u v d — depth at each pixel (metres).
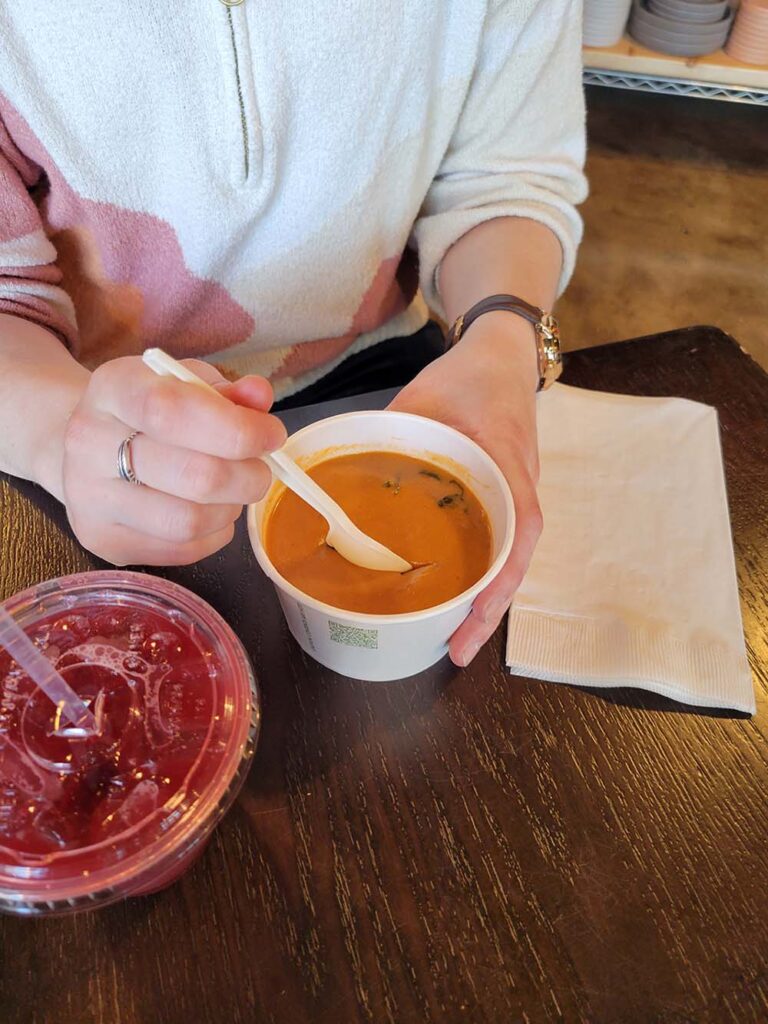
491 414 0.73
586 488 0.81
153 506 0.54
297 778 0.60
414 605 0.62
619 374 0.95
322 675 0.67
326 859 0.56
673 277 2.41
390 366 1.18
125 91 0.77
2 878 0.46
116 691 0.54
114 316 0.96
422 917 0.54
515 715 0.65
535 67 0.95
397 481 0.70
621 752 0.62
